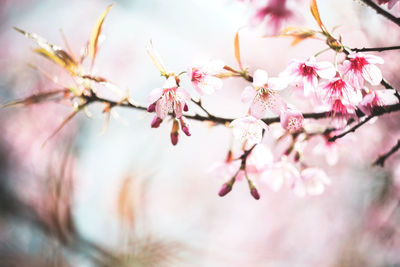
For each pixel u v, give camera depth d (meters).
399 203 3.71
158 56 1.39
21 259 3.41
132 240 2.80
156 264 2.75
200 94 1.44
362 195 4.06
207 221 6.33
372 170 3.70
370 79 1.40
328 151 1.89
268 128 1.43
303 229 5.79
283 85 1.41
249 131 1.49
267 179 1.77
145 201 3.11
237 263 5.88
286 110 1.43
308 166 1.89
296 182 1.80
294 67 1.44
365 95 1.52
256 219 6.44
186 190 6.39
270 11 1.51
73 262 3.09
